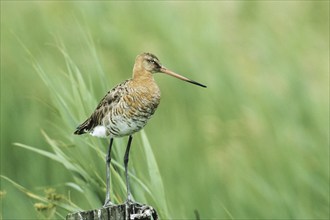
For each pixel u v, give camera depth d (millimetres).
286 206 15727
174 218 13750
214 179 16531
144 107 11305
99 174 11656
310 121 17547
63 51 12445
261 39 19656
